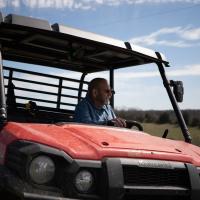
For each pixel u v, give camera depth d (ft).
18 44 15.12
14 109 15.83
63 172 9.43
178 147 12.10
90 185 9.61
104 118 14.97
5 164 9.61
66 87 17.80
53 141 9.77
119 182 9.62
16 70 16.53
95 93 14.71
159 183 10.21
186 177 10.62
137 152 10.31
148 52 15.10
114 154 9.98
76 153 9.66
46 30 12.63
